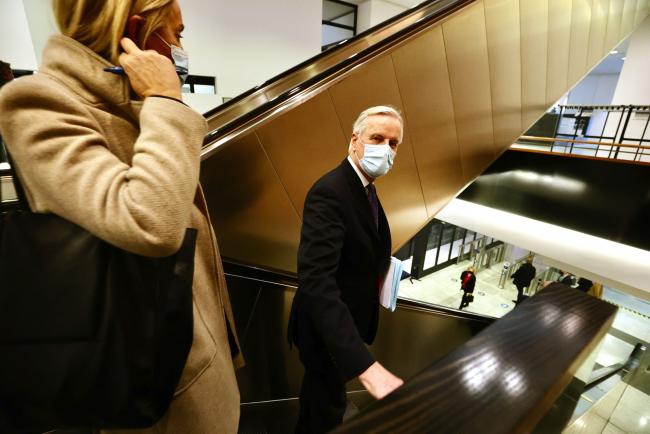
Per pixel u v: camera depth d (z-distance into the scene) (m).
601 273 4.56
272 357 1.87
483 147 3.29
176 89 0.55
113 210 0.44
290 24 6.53
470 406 0.37
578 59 4.07
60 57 0.50
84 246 0.47
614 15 4.32
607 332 0.53
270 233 1.88
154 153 0.48
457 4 2.41
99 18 0.49
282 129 1.77
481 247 9.77
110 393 0.51
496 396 0.39
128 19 0.52
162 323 0.55
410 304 2.42
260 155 1.72
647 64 6.67
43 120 0.44
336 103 1.97
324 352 1.17
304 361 1.21
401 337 2.62
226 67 6.11
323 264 0.92
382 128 1.08
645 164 4.55
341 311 0.87
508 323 0.49
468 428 0.36
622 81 7.08
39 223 0.47
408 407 0.36
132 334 0.52
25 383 0.47
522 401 0.39
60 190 0.44
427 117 2.58
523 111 3.56
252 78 6.44
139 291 0.52
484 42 2.73
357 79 2.04
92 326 0.49
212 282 0.79
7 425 0.49
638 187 4.66
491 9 2.65
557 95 4.04
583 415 1.12
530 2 2.95
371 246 1.09
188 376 0.66
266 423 1.74
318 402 1.27
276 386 1.94
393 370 2.71
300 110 1.82
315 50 7.04
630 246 4.87
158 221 0.46
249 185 1.72
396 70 2.22
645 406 1.58
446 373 0.40
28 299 0.46
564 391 0.49
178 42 0.63
